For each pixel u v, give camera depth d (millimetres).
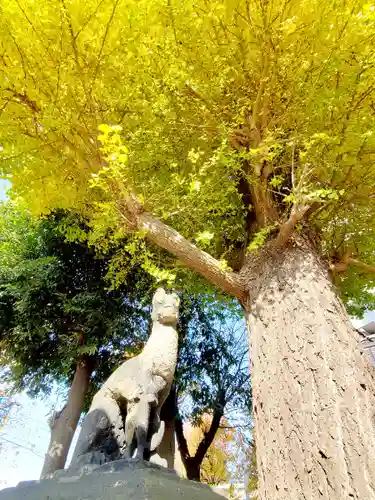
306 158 3412
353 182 3684
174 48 3529
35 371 6969
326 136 3107
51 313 6859
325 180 3666
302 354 2666
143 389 3193
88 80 3584
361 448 2145
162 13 3414
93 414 3223
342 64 3316
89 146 3707
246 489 8492
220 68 3709
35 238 7750
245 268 3547
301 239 3471
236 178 4133
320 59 3457
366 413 2297
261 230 3346
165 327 3738
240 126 3973
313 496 2113
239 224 4281
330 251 3887
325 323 2768
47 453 5535
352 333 2787
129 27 3328
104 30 3340
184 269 4965
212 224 4293
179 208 3684
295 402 2490
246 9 3488
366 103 3543
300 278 3115
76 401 6137
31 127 3637
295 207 3125
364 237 4293
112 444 3109
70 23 3170
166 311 3791
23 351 6738
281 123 3691
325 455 2193
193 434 10500
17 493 2578
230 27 3627
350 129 3309
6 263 7316
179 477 2752
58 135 3607
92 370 6777
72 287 7340
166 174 4047
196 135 4023
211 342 8125
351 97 3428
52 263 7273
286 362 2699
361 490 1996
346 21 3271
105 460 2951
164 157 3961
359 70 3266
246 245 3996
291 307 2955
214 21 3541
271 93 3713
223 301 6180
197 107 3844
